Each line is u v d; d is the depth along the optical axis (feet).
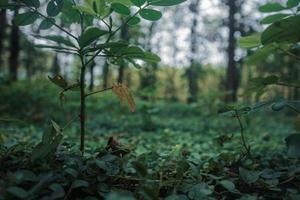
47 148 1.56
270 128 6.37
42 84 7.02
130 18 1.74
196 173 1.65
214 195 1.60
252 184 1.70
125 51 1.77
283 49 2.05
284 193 1.67
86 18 1.87
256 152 2.42
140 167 1.39
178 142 3.08
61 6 1.69
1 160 1.65
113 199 1.04
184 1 1.70
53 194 1.29
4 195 1.29
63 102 1.86
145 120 4.88
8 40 10.27
